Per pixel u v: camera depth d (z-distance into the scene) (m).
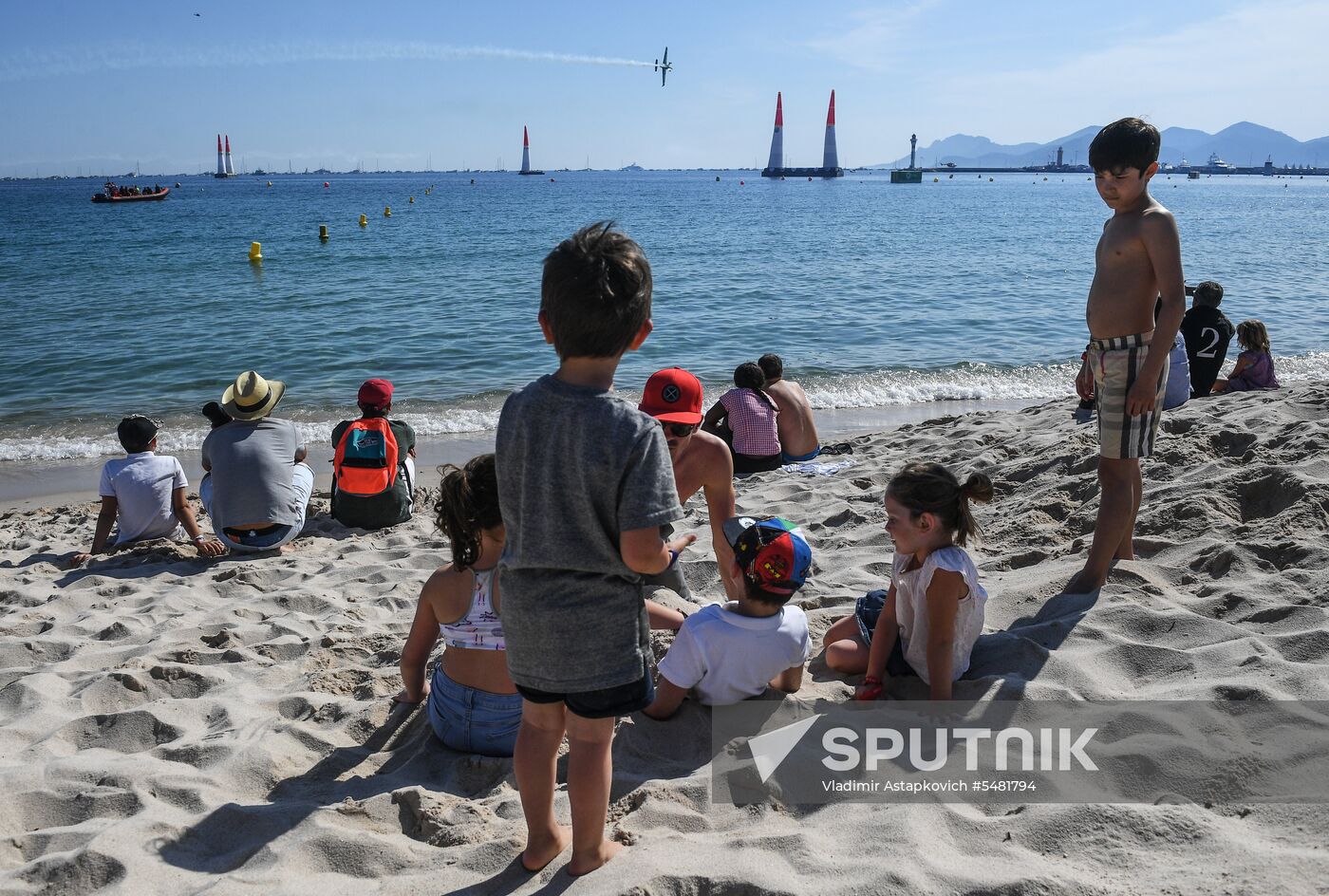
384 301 20.53
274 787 2.96
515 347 15.23
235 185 190.38
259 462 5.75
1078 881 2.08
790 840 2.37
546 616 2.09
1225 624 3.30
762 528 3.12
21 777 2.94
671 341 15.78
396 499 6.44
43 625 4.57
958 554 3.14
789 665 3.17
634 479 2.00
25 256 31.28
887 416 11.35
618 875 2.27
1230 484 4.59
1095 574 3.78
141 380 12.95
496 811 2.74
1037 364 13.87
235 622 4.47
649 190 129.12
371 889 2.36
